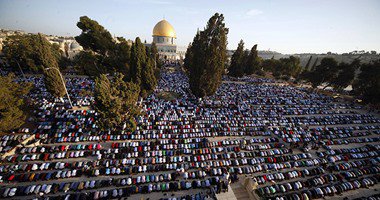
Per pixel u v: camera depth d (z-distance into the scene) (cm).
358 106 6794
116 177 2783
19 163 2845
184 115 4681
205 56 5319
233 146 3700
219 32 5100
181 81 8475
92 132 3675
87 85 6488
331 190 2748
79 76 8044
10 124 3159
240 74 10338
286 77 11331
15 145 3102
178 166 3011
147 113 4600
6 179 2514
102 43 6506
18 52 6900
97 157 3112
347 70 8088
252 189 2644
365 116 5609
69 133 3575
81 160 3058
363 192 2838
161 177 2764
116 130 3778
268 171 3142
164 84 7625
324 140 4181
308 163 3316
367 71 7462
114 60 6900
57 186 2466
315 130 4506
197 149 3472
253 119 4800
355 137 4441
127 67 6831
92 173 2731
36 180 2581
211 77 5438
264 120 4794
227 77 10888
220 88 7744
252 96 7000
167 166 2981
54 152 3139
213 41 5150
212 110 5141
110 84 3734
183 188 2652
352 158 3619
